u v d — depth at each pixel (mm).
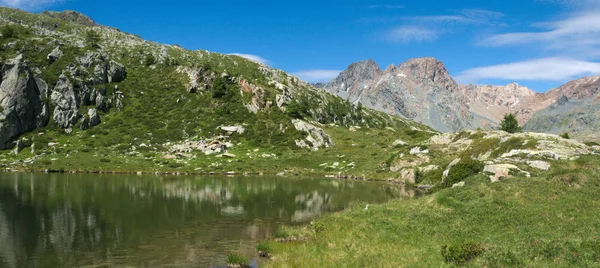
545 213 25781
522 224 24688
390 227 27781
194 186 62875
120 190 56000
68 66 130625
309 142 110188
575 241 18109
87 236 30234
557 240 18797
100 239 29375
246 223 35938
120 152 98875
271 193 56812
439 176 67938
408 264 19172
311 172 89750
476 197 31641
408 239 24938
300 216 39531
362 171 87938
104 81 137875
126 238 29781
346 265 20188
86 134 110062
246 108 132500
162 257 25047
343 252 22844
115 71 143250
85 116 116188
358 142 117000
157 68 161250
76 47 150750
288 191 59375
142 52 184500
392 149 103250
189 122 121938
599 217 23438
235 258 23438
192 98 137750
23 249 26516
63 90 118250
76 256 25047
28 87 109125
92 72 135000
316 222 31859
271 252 25375
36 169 81625
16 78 107375
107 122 119500
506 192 31172
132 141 106938
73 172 80875
